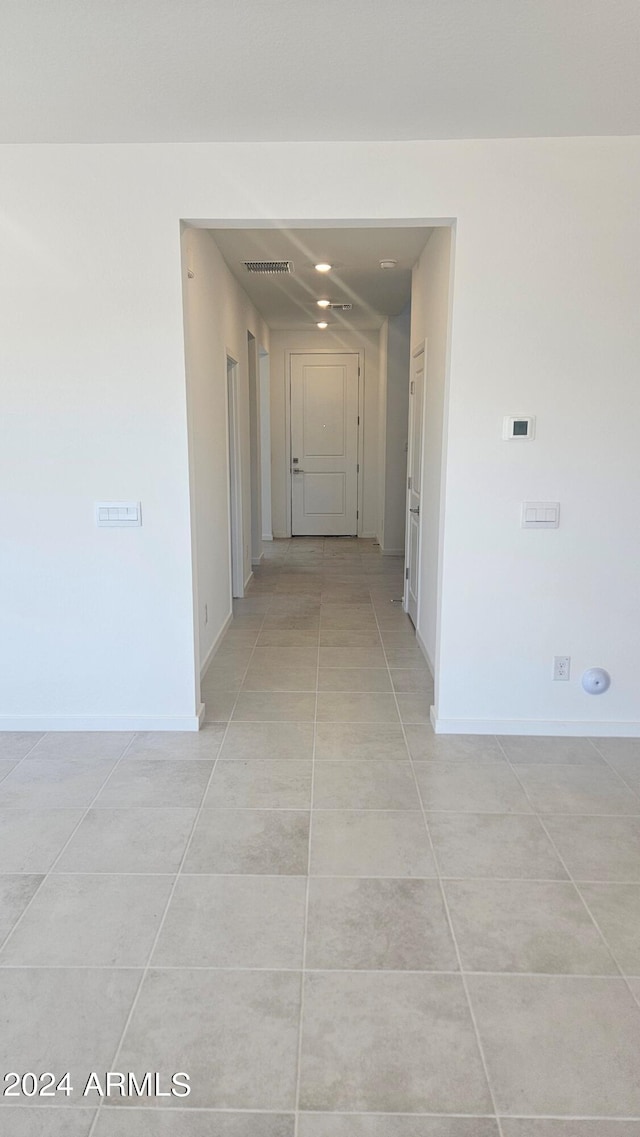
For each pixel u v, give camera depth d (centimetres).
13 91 230
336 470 872
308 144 273
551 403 291
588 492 298
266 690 376
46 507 305
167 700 323
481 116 251
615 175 273
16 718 324
